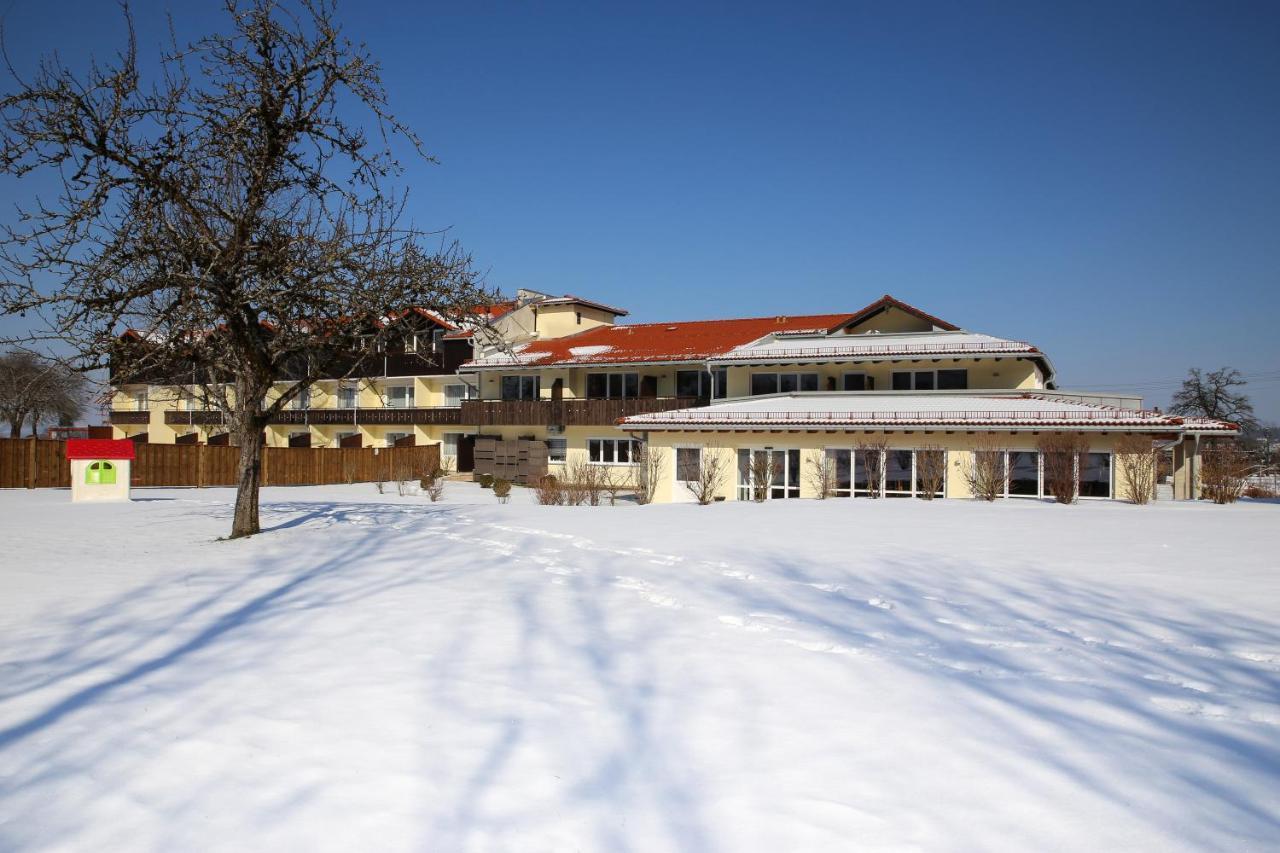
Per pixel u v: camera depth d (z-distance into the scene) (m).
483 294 15.59
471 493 34.22
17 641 7.04
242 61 13.45
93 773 4.32
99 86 12.36
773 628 7.29
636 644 6.80
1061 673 5.96
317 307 14.52
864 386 32.44
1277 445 56.50
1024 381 29.83
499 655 6.50
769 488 27.34
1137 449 21.80
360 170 14.68
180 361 15.37
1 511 20.38
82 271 12.80
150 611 8.23
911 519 16.34
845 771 4.30
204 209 14.14
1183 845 3.53
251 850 3.53
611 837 3.64
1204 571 9.89
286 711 5.23
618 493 37.19
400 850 3.53
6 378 34.22
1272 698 5.37
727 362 33.12
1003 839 3.59
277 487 37.09
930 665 6.16
